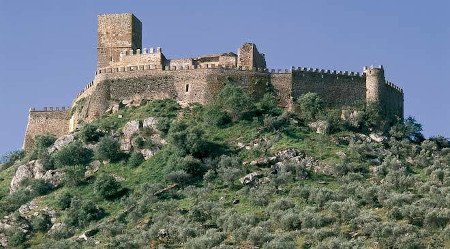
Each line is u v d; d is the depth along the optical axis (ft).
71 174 602.85
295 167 584.81
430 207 520.42
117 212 567.59
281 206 540.11
